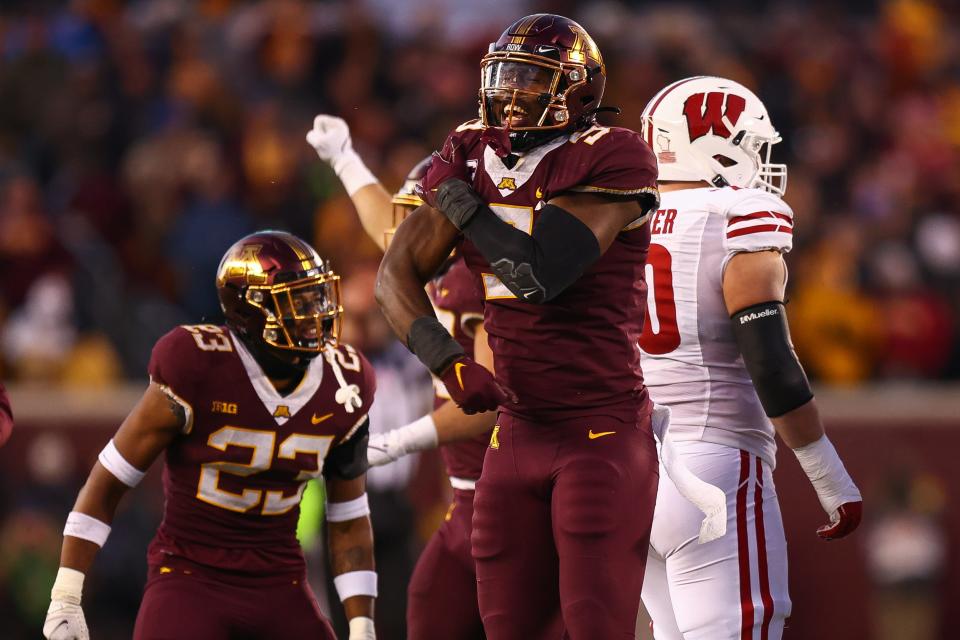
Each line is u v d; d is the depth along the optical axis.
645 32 41.19
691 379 12.55
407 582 20.69
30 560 23.84
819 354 29.98
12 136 36.19
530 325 11.06
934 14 44.56
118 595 23.06
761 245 12.22
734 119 12.92
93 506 12.76
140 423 12.57
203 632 12.51
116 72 37.31
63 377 28.67
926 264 32.22
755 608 12.31
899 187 37.03
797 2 44.28
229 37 38.75
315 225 32.91
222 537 12.74
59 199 33.91
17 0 39.72
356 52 38.62
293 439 12.77
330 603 19.16
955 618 23.52
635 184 10.65
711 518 11.61
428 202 11.20
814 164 37.53
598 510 10.89
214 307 31.59
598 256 10.60
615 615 10.84
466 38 40.75
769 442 12.77
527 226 10.80
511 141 10.92
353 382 13.13
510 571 11.31
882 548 23.36
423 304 11.14
